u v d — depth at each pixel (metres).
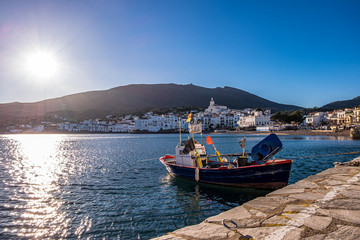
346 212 5.88
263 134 122.88
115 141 86.38
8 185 18.06
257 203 7.19
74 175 21.89
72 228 10.31
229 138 99.06
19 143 78.88
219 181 16.56
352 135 80.56
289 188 9.01
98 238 9.42
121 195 15.11
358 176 10.61
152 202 13.63
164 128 191.50
